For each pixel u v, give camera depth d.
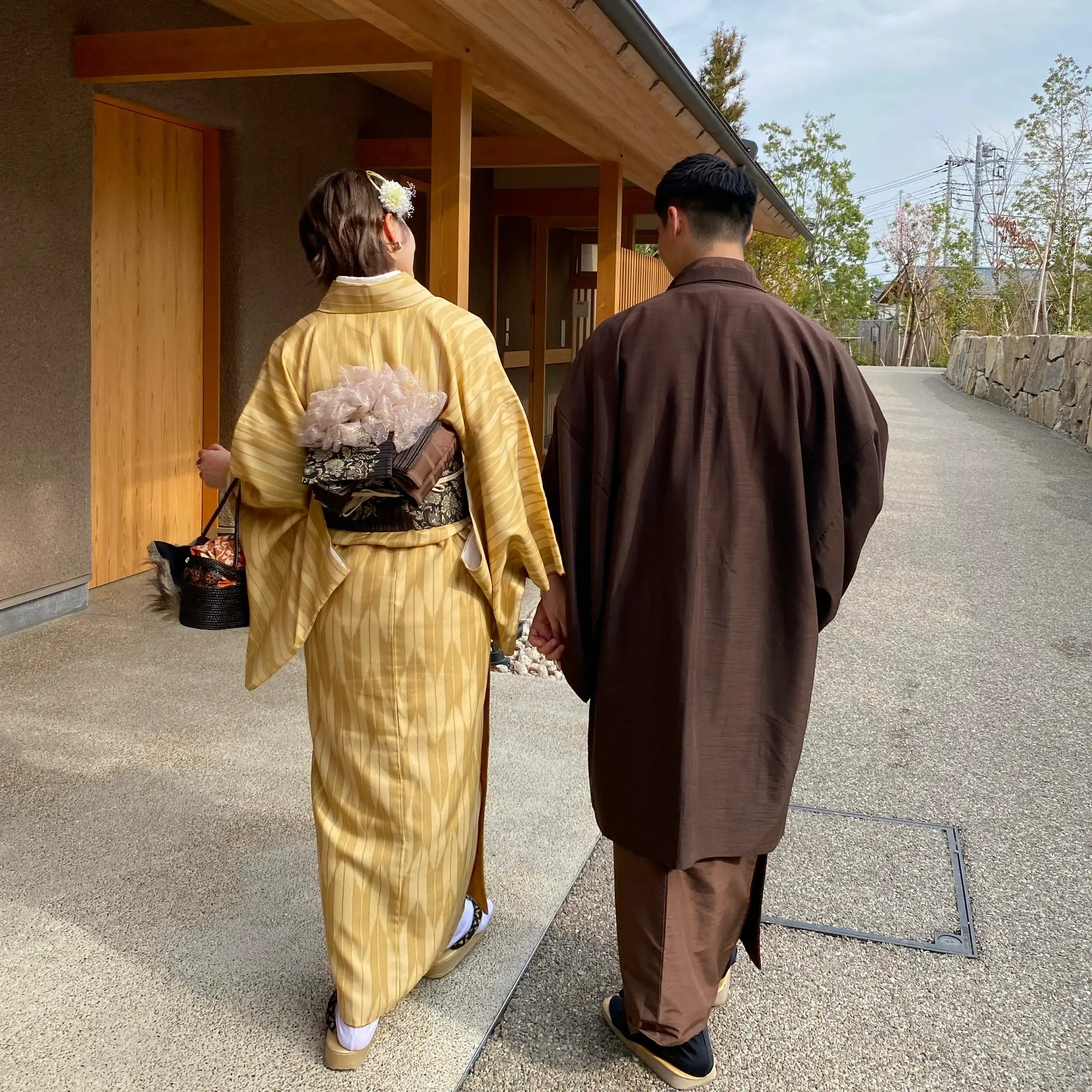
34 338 4.10
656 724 1.71
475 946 2.21
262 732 3.29
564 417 1.78
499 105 6.45
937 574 5.96
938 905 2.48
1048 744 3.54
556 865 2.57
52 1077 1.78
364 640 1.76
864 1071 1.90
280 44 3.75
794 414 1.64
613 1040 1.96
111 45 4.01
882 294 42.75
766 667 1.72
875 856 2.71
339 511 1.69
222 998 2.01
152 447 5.16
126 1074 1.79
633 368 1.68
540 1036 1.96
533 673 4.00
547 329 11.06
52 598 4.38
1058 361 13.92
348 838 1.82
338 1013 1.82
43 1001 1.97
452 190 3.70
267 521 1.83
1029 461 10.86
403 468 1.62
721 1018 2.04
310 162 5.82
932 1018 2.05
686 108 4.64
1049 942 2.34
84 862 2.48
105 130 4.58
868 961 2.24
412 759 1.79
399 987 1.85
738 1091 1.84
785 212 7.94
